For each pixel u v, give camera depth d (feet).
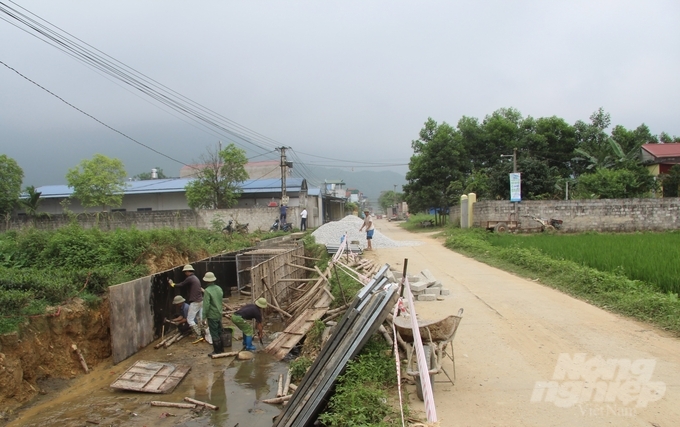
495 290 33.09
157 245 41.06
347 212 211.82
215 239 60.54
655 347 20.08
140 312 27.68
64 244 33.71
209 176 97.04
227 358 26.22
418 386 15.60
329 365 17.07
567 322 24.34
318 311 31.37
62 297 25.03
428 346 16.71
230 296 43.21
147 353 27.27
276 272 37.17
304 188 117.80
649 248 43.45
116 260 34.96
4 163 86.69
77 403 20.39
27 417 18.97
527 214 77.61
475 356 19.75
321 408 16.26
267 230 88.94
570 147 115.34
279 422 16.44
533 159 98.17
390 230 115.85
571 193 98.58
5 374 19.35
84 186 93.35
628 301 26.43
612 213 76.23
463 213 88.74
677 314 23.17
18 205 89.10
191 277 31.22
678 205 75.20
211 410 19.44
